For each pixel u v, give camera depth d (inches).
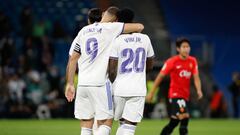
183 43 1365.7
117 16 1058.1
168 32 3513.8
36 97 2731.3
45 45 2940.5
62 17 3447.3
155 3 3602.4
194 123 2476.6
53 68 2805.1
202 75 3070.9
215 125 2346.2
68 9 3494.1
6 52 2874.0
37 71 2898.6
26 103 2716.5
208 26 3580.2
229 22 3595.0
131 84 1053.8
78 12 3486.7
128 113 1056.2
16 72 2834.6
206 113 2960.1
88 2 3560.5
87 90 1019.3
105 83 1019.3
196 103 2955.2
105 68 1018.1
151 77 2753.4
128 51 1058.1
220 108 2928.2
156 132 1871.3
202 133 1913.1
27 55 2888.8
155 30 3491.6
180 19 3572.8
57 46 3051.2
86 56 1018.1
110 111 1024.9
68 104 2733.8
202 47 3102.9
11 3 3442.4
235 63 3277.6
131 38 1061.8
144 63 1067.9
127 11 1064.8
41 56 2918.3
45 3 3513.8
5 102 2691.9
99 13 1095.0
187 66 1370.6
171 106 1374.3
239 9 3622.0
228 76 3250.5
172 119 1381.6
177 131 1843.0
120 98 1058.7
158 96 2746.1
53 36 3058.6
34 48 2928.2
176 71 1366.9
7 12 3388.3
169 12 3582.7
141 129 2017.7
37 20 3260.3
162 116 2775.6
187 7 3614.7
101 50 1016.9
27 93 2731.3
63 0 3545.8
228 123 2488.9
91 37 1018.1
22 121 2485.2
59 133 1827.0
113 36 1021.2
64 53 3053.6
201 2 3636.8
